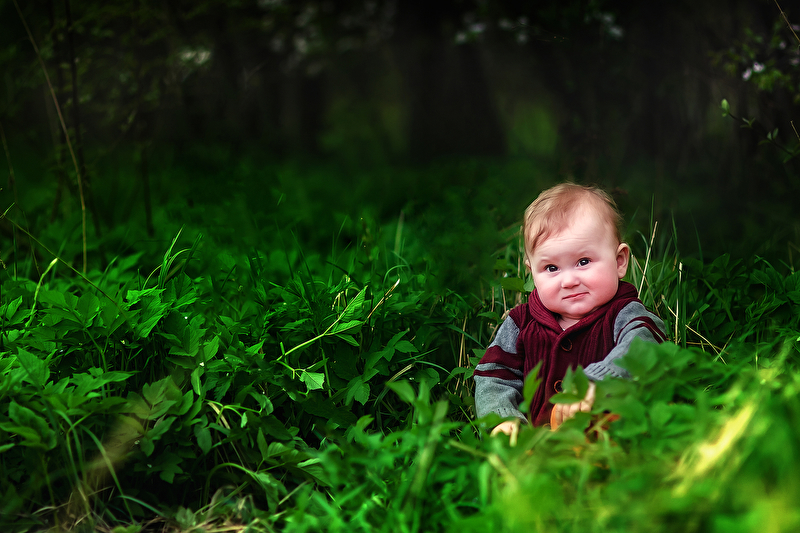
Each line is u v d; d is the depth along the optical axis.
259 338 2.25
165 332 2.05
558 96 4.19
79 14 3.98
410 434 1.56
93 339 1.97
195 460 1.93
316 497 1.58
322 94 12.89
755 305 2.39
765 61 3.29
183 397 1.89
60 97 3.85
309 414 2.14
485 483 1.39
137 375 2.04
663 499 1.24
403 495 1.55
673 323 2.45
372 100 14.00
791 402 1.41
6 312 2.19
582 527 1.29
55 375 2.00
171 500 1.91
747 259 2.86
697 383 1.79
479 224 3.16
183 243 3.36
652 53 3.86
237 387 2.04
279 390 2.10
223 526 1.78
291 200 5.32
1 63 4.11
